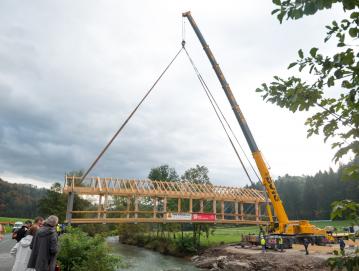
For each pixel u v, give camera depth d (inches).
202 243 1533.0
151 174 2516.0
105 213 1106.7
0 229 677.3
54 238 275.0
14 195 4913.9
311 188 3809.1
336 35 96.3
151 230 2032.5
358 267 94.6
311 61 102.7
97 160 1056.8
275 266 888.3
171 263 1187.3
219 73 1100.5
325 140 116.0
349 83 100.8
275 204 1053.2
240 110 1063.0
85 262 446.6
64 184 1085.1
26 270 273.4
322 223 2942.9
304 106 115.3
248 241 1353.3
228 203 1605.6
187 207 1862.7
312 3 85.7
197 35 1149.7
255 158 1034.1
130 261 1191.6
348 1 87.2
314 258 879.1
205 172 2031.3
